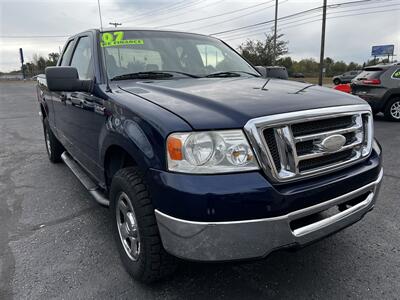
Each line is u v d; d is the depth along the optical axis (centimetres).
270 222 198
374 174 252
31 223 360
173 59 353
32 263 286
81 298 242
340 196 227
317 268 272
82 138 357
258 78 338
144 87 281
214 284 255
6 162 599
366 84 1022
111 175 298
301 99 233
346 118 242
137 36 359
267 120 202
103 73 313
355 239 314
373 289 246
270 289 249
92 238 325
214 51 390
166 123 206
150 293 246
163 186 200
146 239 226
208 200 190
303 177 214
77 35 427
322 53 2698
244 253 199
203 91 252
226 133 199
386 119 1021
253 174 199
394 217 357
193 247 199
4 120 1143
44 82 530
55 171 536
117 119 254
